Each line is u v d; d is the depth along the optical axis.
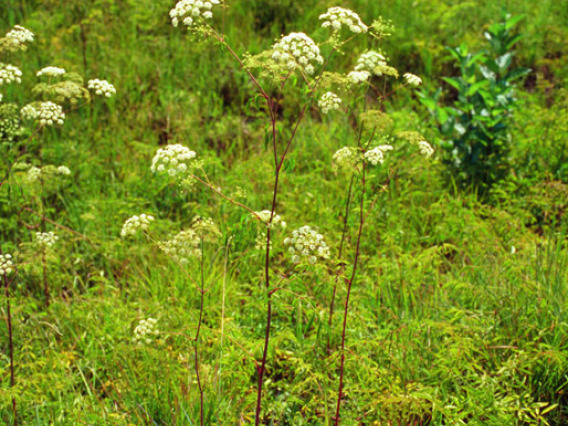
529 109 6.27
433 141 5.48
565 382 3.20
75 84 3.11
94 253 4.46
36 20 6.89
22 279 4.16
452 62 7.25
